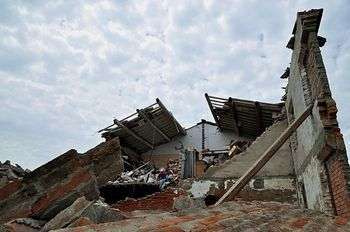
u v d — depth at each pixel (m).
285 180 10.77
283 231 2.78
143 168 17.94
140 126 17.17
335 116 6.24
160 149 20.22
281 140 6.62
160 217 2.40
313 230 3.17
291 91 10.34
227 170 11.40
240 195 10.78
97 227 1.87
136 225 2.00
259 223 2.81
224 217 2.74
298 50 8.32
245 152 11.56
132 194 12.87
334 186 6.22
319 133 6.64
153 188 12.76
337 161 5.91
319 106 6.43
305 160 8.59
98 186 3.02
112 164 3.07
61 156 2.73
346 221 4.20
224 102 14.67
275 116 13.09
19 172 12.77
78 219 2.18
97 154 2.97
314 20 7.31
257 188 10.83
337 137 6.01
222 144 19.48
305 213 4.28
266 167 11.10
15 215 2.54
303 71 8.23
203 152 17.08
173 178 14.23
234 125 17.75
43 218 2.63
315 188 7.56
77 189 2.75
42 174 2.68
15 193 2.59
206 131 20.23
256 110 14.06
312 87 7.62
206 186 11.26
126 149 18.61
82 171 2.81
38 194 2.65
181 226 2.13
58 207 2.67
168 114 16.53
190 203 4.86
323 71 6.68
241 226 2.51
